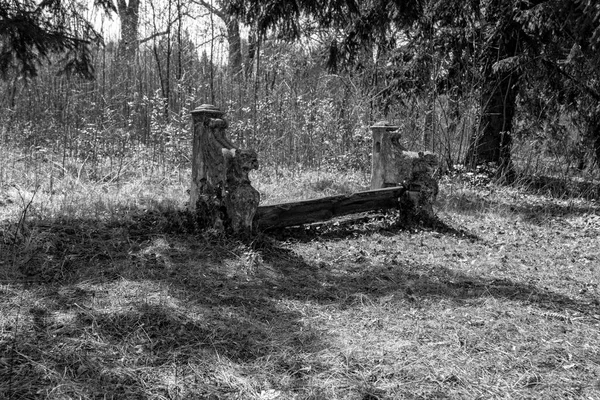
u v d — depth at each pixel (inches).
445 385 113.2
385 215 262.8
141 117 393.7
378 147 264.7
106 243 180.4
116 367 110.3
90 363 110.3
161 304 139.6
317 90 436.5
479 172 389.4
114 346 117.9
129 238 187.6
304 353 123.4
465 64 398.0
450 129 418.3
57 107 356.8
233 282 162.2
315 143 399.9
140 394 102.5
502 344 133.3
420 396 108.6
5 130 337.7
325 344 128.3
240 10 345.4
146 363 113.3
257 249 192.1
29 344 114.1
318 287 166.2
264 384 109.6
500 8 377.7
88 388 102.2
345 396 106.8
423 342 132.3
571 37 366.0
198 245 186.5
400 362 121.5
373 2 370.9
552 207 321.1
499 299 164.1
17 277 148.9
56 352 112.8
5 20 196.2
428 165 254.7
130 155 337.1
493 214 293.4
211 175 198.8
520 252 222.4
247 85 446.0
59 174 276.5
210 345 123.0
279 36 363.3
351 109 418.3
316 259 194.4
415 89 427.5
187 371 111.7
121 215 212.7
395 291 165.8
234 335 129.0
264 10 331.0
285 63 441.4
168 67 409.7
